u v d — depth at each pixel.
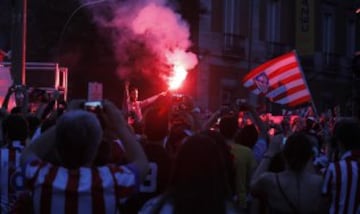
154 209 3.41
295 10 27.97
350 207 5.12
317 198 4.96
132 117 8.84
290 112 14.79
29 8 21.83
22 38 11.02
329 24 31.22
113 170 3.79
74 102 4.31
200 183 3.36
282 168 5.39
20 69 11.01
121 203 3.84
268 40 27.69
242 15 26.09
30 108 9.30
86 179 3.73
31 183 3.76
